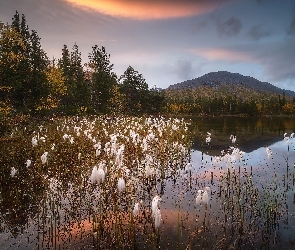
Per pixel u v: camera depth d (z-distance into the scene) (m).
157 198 4.54
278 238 6.52
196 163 14.67
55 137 15.88
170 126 23.97
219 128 39.09
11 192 8.66
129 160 10.48
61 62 54.44
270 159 15.89
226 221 7.31
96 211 7.32
